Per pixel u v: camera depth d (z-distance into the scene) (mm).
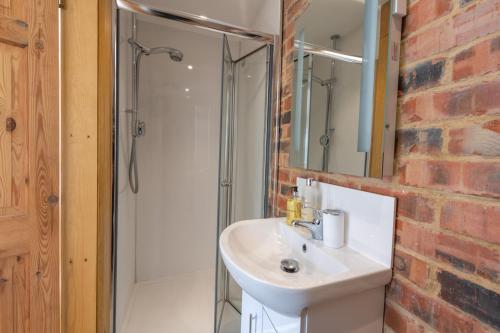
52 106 1086
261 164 1646
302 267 952
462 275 564
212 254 2332
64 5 1091
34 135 1059
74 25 1111
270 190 1549
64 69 1106
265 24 1715
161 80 2068
